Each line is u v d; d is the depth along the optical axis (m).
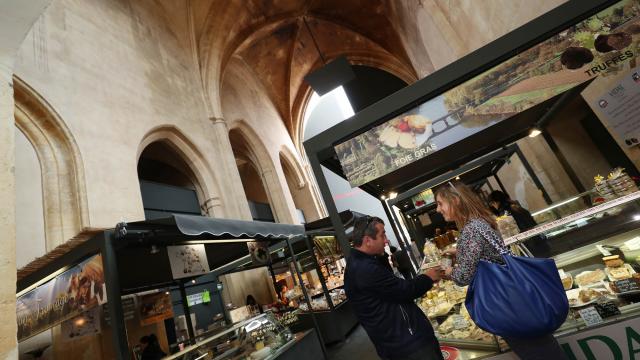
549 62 1.96
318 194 20.81
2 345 1.19
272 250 7.01
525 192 6.53
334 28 18.08
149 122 7.80
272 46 17.92
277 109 20.17
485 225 1.63
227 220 3.77
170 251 3.51
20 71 4.99
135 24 9.16
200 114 10.68
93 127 6.01
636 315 1.72
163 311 4.39
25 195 5.02
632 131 3.20
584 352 1.79
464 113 2.10
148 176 12.71
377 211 20.92
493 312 1.47
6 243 1.33
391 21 15.10
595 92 3.41
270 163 15.97
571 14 1.91
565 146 5.31
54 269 2.94
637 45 1.82
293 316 6.84
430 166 4.11
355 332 6.83
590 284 2.17
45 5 1.65
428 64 10.96
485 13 5.29
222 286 8.69
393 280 1.88
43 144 5.19
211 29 12.80
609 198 2.62
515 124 3.48
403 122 2.21
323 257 8.27
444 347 2.22
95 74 6.68
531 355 1.45
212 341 3.30
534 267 1.47
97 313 2.89
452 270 1.72
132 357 5.27
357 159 2.25
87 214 5.14
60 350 4.64
